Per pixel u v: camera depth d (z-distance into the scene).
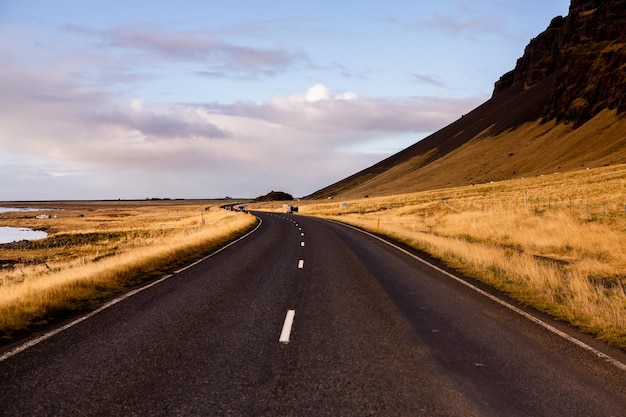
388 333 6.48
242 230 32.47
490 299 8.95
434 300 8.84
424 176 191.88
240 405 4.06
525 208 34.97
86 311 8.14
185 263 15.16
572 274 11.21
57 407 4.06
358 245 20.62
